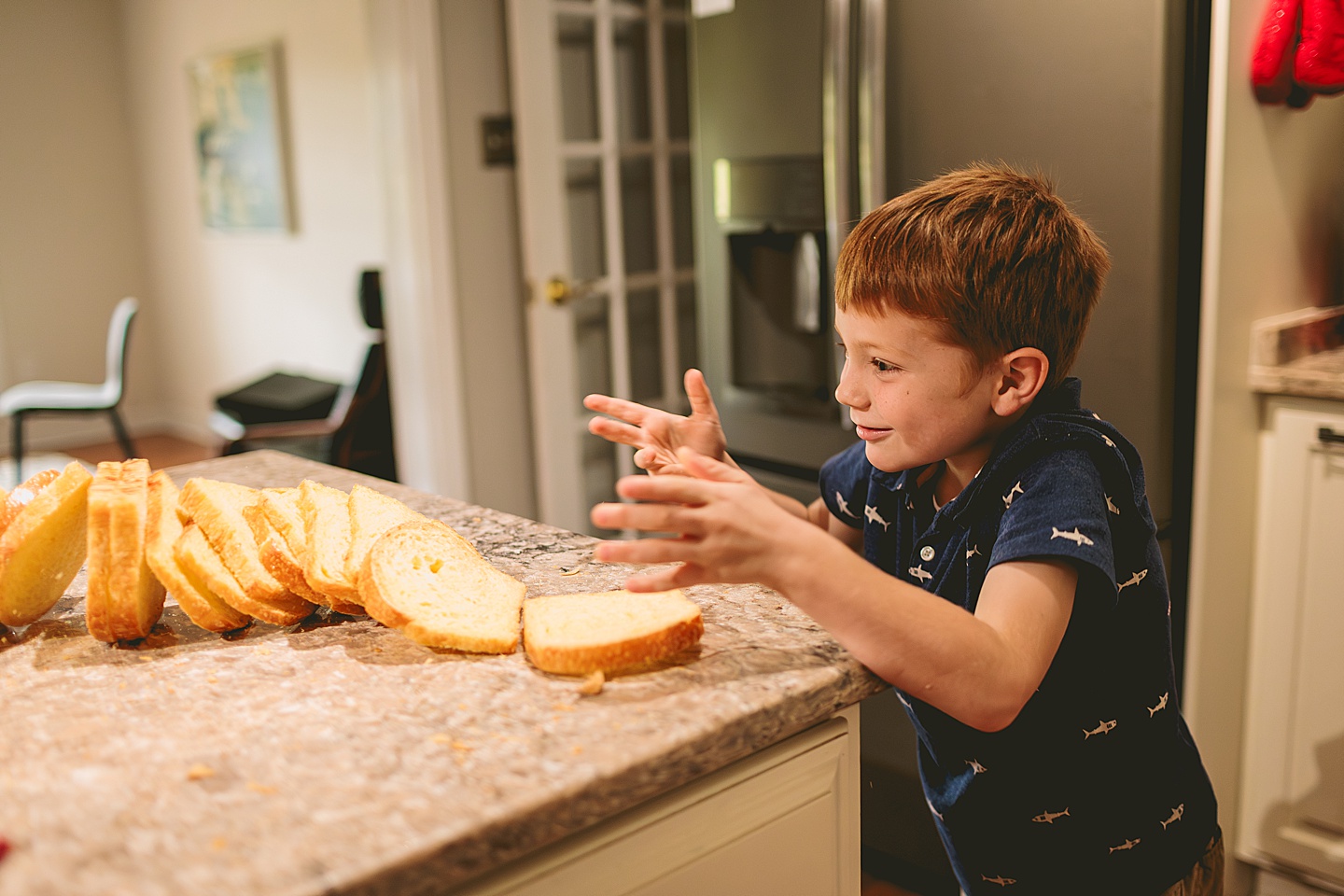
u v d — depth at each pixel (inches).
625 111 96.8
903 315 27.3
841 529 37.0
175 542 27.6
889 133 64.4
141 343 234.7
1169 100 52.7
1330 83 53.5
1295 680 58.7
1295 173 58.2
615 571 31.8
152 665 25.4
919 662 22.3
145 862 17.1
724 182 77.0
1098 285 30.3
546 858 19.9
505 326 103.4
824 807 25.0
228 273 208.4
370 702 22.9
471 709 22.4
